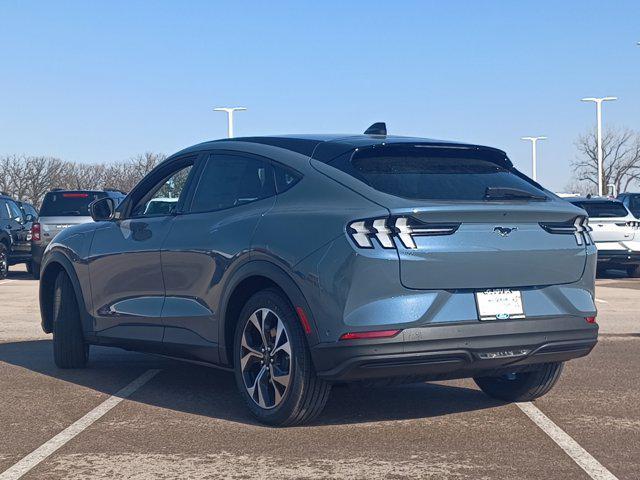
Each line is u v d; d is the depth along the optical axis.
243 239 5.84
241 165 6.29
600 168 50.69
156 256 6.61
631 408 6.29
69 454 5.12
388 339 5.12
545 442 5.37
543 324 5.55
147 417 6.02
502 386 6.55
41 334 10.13
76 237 7.63
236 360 5.92
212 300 6.09
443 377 5.55
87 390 6.93
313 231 5.38
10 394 6.79
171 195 6.86
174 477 4.68
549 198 5.86
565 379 7.34
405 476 4.68
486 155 6.16
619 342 9.35
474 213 5.31
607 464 4.91
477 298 5.36
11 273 21.78
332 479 4.64
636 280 18.66
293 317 5.47
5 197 19.94
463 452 5.14
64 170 77.31
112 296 7.13
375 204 5.27
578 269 5.75
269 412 5.66
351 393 6.84
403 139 5.98
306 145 6.03
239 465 4.89
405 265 5.17
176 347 6.45
